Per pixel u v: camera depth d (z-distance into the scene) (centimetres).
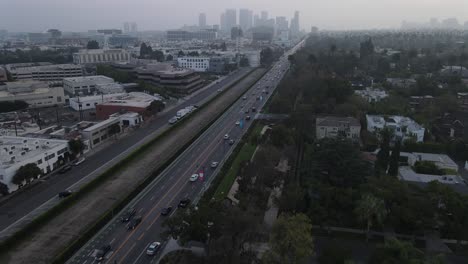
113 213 9388
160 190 10869
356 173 10006
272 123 17888
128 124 17600
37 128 16850
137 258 7688
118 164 12356
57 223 9025
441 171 11469
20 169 10762
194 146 14850
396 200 8775
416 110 18700
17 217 9306
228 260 6938
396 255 6906
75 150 13162
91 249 7988
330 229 8831
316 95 19825
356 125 15062
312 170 10594
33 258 7662
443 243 8369
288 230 6731
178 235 7562
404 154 12812
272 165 11094
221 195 10388
